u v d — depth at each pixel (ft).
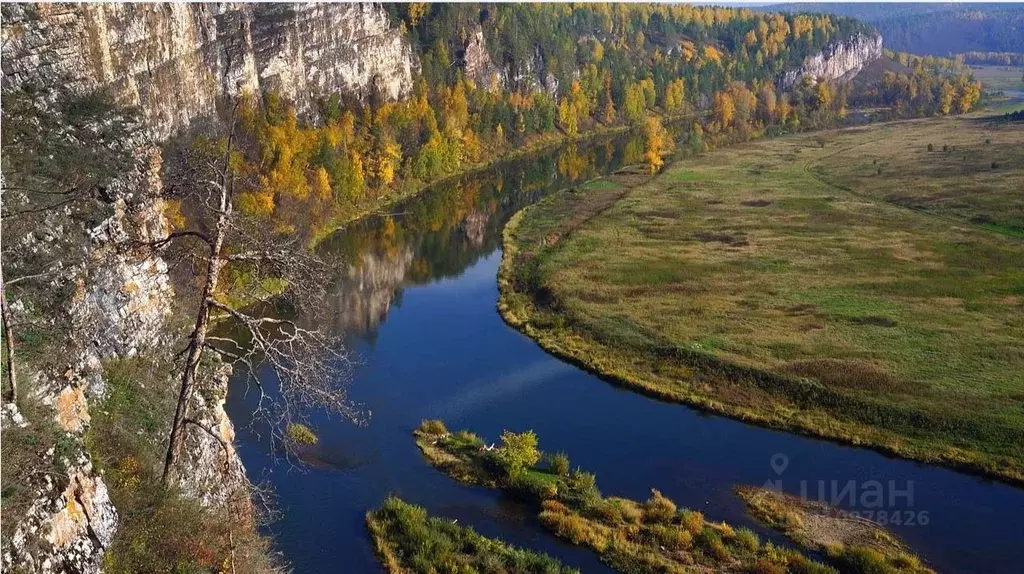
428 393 126.41
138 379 67.87
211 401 73.97
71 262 64.39
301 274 54.03
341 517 87.66
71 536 44.39
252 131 233.96
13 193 63.93
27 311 57.31
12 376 45.34
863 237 223.30
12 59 75.61
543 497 92.73
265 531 83.15
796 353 140.26
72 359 57.06
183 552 53.47
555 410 122.42
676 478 101.40
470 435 109.70
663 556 82.17
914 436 112.16
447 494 94.27
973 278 183.21
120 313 70.33
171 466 55.72
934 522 91.66
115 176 75.97
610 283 183.73
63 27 86.43
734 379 131.54
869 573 80.18
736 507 94.48
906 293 173.78
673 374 135.33
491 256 219.61
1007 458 105.09
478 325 162.71
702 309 164.96
